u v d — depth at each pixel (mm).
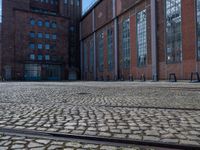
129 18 39094
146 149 2941
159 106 6344
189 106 6281
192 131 3660
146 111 5559
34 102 7445
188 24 26859
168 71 29953
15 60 54688
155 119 4598
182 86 16078
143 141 3154
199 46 25625
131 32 38469
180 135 3443
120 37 42375
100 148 2967
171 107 6129
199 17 25625
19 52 55250
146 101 7531
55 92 11688
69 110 5785
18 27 55500
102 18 49500
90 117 4863
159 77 31594
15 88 15656
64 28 61719
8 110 5840
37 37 57719
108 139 3299
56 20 60438
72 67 63812
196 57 25875
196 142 3111
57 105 6723
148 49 33750
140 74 35906
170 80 28438
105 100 7918
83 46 62969
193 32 26234
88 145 3090
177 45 28453
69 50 64438
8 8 54938
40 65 57688
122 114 5184
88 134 3549
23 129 3900
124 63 40875
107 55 47531
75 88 15297
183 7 27469
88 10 57312
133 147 3018
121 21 41906
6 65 53688
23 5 57719
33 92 11750
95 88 15062
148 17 33750
